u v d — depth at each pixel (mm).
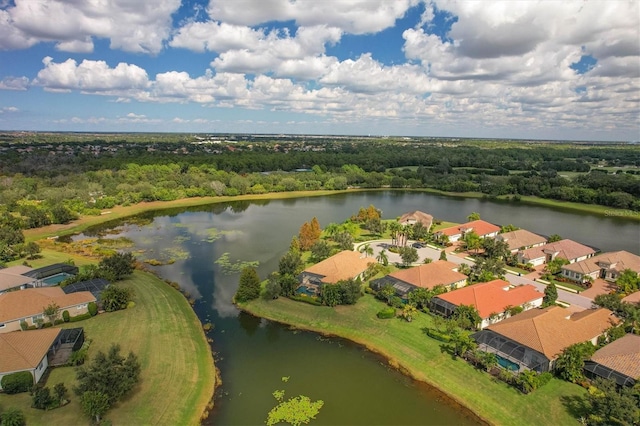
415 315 72625
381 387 55875
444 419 49719
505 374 54906
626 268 89875
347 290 76250
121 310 74938
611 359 54375
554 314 63875
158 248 120125
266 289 81875
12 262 102000
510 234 116938
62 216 144750
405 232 123062
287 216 168375
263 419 49750
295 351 64750
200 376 57281
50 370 55469
